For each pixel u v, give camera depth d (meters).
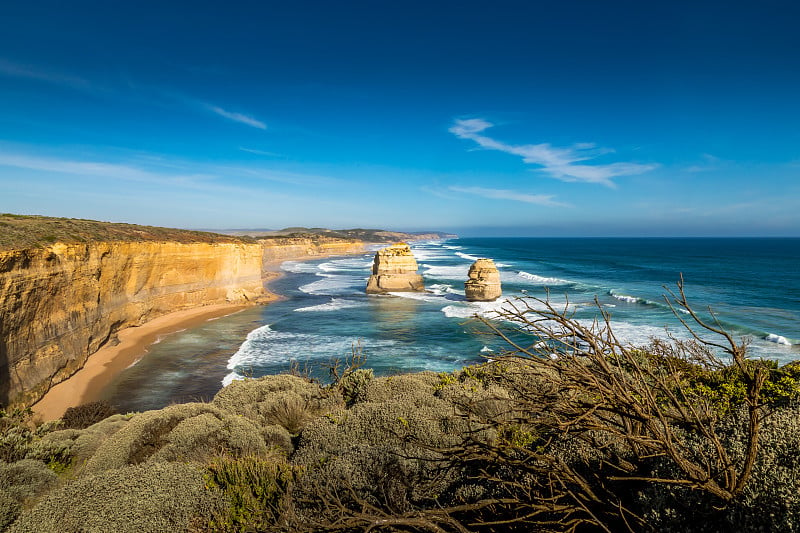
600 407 3.19
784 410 4.06
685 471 2.97
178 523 5.25
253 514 5.39
